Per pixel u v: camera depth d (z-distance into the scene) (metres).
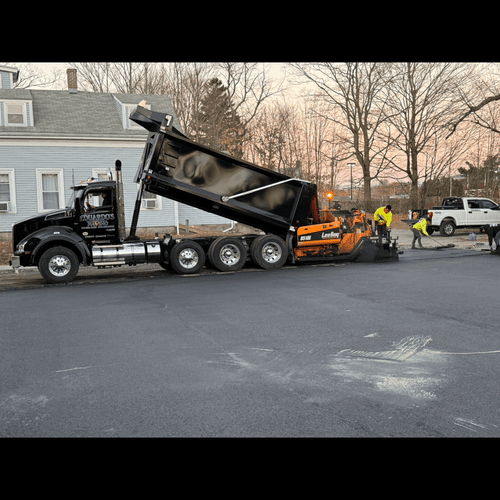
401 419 3.90
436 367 5.14
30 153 22.56
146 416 4.06
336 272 13.30
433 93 35.88
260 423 3.88
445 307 8.18
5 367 5.49
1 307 9.44
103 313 8.48
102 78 45.34
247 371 5.14
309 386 4.67
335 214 15.84
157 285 11.81
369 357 5.53
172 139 13.10
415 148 37.78
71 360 5.70
